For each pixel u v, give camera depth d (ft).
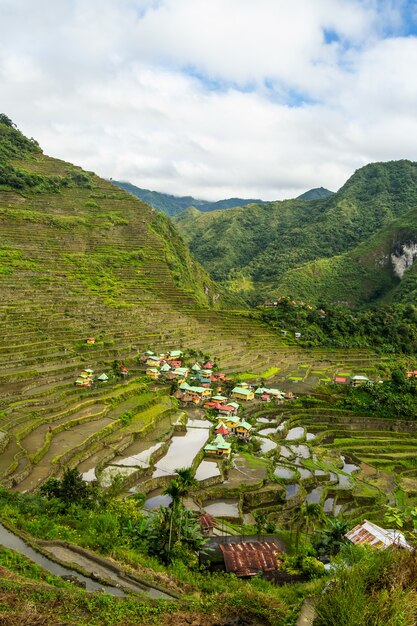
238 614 48.98
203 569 93.09
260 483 172.96
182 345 321.32
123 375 251.19
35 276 335.67
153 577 75.15
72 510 100.94
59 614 46.96
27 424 172.86
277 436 232.94
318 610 39.91
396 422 266.77
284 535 126.31
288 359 346.13
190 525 103.86
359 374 330.54
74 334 278.67
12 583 51.01
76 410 196.34
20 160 545.85
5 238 376.48
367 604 37.50
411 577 39.93
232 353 332.80
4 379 207.72
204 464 181.98
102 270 389.39
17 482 133.08
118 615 47.83
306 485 186.70
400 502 187.62
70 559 76.13
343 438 249.14
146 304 367.45
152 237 469.98
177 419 219.82
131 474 157.17
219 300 619.26
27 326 265.95
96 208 494.18
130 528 97.25
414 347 400.67
